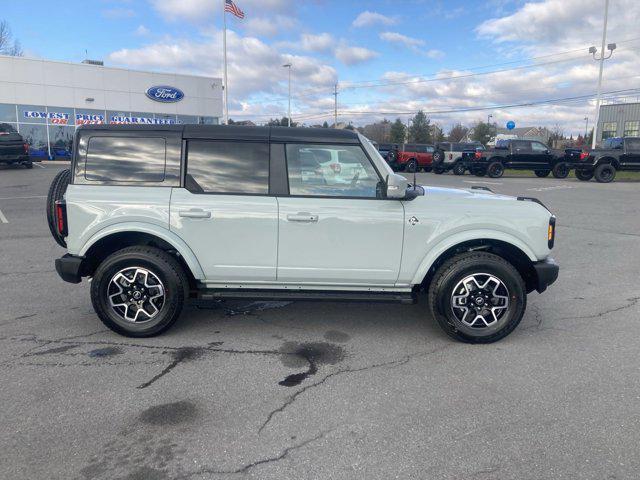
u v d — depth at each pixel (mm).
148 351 4141
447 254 4504
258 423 3086
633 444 2883
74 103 32469
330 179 4336
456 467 2674
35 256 7598
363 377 3723
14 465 2652
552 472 2633
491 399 3398
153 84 34906
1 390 3445
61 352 4094
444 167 29188
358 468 2662
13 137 25078
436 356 4113
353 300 4348
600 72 34594
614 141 23375
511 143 25453
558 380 3682
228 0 30734
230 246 4281
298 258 4297
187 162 4320
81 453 2766
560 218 11648
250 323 4840
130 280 4324
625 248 8391
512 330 4340
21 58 30469
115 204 4215
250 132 4336
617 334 4609
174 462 2699
